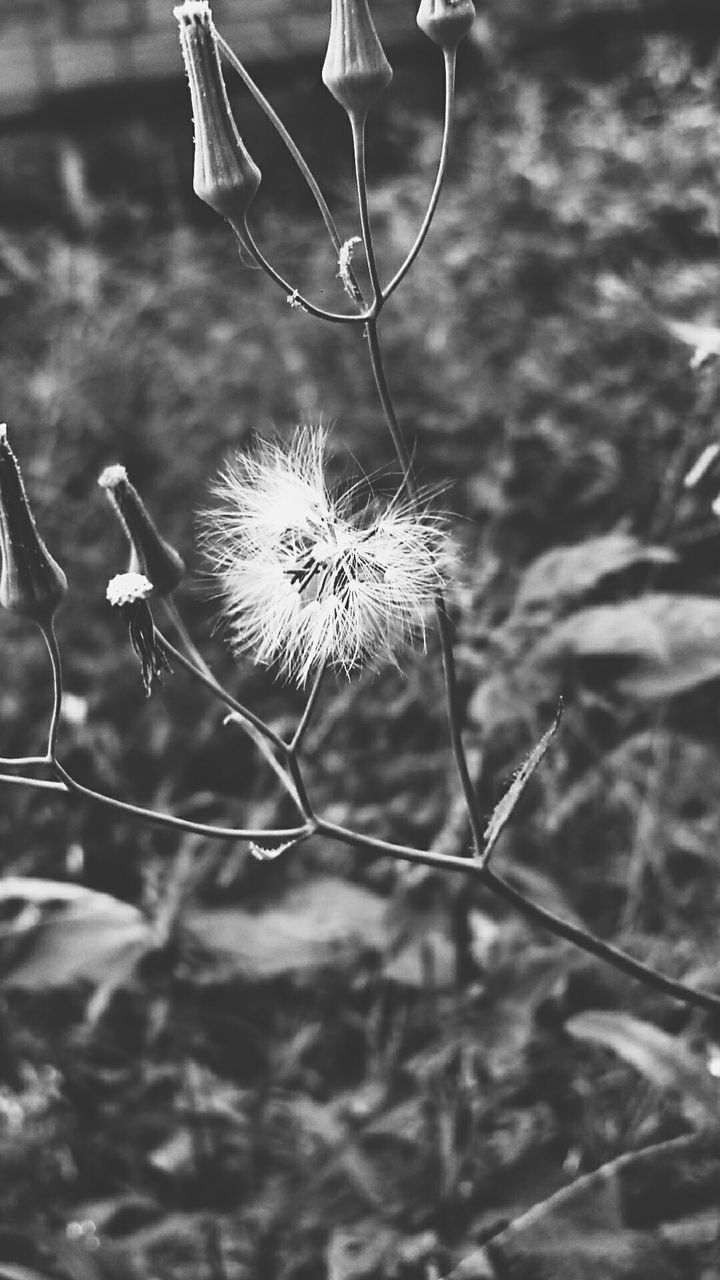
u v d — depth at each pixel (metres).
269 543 0.14
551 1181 0.19
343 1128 0.20
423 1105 0.20
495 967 0.20
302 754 0.26
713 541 0.26
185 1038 0.22
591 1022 0.17
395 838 0.24
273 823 0.25
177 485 0.34
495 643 0.22
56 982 0.19
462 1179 0.19
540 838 0.24
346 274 0.14
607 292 0.34
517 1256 0.17
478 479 0.30
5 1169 0.21
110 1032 0.23
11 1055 0.22
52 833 0.25
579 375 0.34
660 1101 0.20
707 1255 0.17
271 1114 0.21
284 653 0.14
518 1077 0.20
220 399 0.37
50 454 0.35
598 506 0.29
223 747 0.28
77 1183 0.21
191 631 0.31
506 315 0.36
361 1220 0.19
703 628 0.20
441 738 0.25
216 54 0.14
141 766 0.27
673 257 0.36
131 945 0.20
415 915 0.20
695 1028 0.20
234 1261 0.20
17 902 0.25
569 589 0.21
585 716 0.25
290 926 0.20
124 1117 0.21
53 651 0.14
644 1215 0.18
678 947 0.22
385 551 0.14
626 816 0.24
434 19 0.13
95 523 0.34
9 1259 0.19
